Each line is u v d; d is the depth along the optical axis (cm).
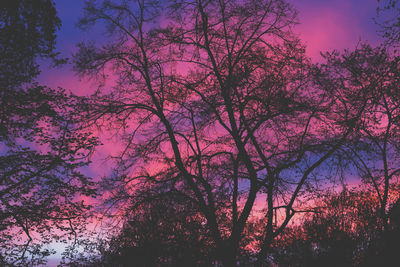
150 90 1520
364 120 1659
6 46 1548
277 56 1545
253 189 1480
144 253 1462
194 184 1467
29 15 1555
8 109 1570
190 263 1430
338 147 1505
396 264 1844
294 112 1552
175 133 1571
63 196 1662
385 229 1955
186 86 1523
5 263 1683
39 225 1722
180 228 1472
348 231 2012
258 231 1667
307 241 1925
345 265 1931
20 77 1592
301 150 1526
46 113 1544
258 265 1467
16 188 1642
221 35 1544
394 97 1750
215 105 1570
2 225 1633
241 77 1527
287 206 1543
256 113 1576
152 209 1475
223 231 1586
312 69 1552
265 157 1591
